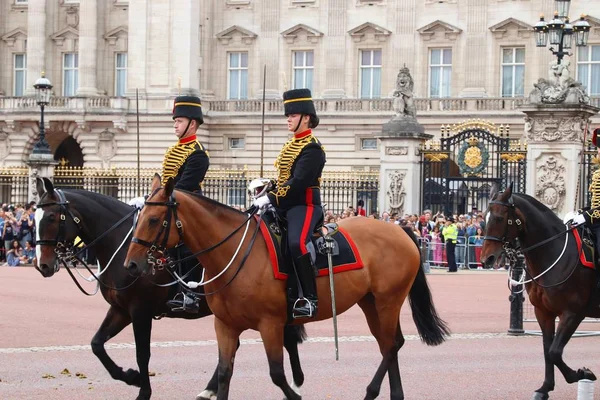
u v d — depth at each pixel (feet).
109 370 98.12
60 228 98.58
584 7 420.36
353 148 447.42
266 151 458.50
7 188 407.64
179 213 86.63
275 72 463.01
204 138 462.19
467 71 436.76
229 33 467.93
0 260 288.30
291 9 461.78
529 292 103.71
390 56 448.65
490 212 101.09
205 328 151.84
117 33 474.49
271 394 102.37
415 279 98.84
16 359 121.80
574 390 107.86
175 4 453.58
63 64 485.97
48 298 190.60
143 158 453.99
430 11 443.73
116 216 100.73
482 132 260.42
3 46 495.00
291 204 91.30
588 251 100.42
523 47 430.61
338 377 111.45
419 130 270.26
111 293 98.12
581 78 421.59
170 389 104.37
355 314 171.53
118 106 454.40
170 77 453.99
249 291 87.10
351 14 454.40
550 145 226.38
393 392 95.86
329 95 454.40
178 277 90.99
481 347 134.31
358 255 93.56
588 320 167.94
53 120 463.01
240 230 88.99
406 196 268.82
